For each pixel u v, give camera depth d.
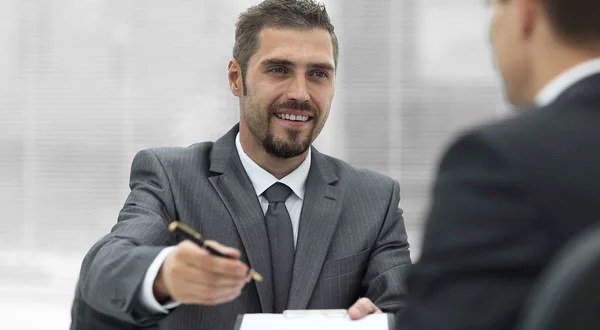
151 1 4.01
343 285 1.65
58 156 4.08
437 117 3.90
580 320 0.64
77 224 4.08
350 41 3.94
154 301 1.23
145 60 4.02
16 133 4.09
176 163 1.67
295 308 1.58
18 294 3.94
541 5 0.79
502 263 0.69
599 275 0.64
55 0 4.05
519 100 0.86
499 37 0.85
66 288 3.98
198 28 3.99
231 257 1.12
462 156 0.76
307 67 1.62
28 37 4.07
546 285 0.66
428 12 3.89
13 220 4.08
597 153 0.71
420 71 3.91
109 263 1.29
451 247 0.71
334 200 1.70
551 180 0.70
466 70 3.87
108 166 4.06
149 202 1.60
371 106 3.95
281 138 1.62
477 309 0.69
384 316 1.35
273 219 1.64
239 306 1.57
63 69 4.06
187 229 1.13
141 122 4.03
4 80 4.09
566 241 0.69
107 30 4.04
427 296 0.72
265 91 1.61
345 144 3.96
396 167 3.93
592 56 0.78
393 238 1.73
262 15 1.64
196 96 4.00
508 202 0.71
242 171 1.67
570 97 0.77
